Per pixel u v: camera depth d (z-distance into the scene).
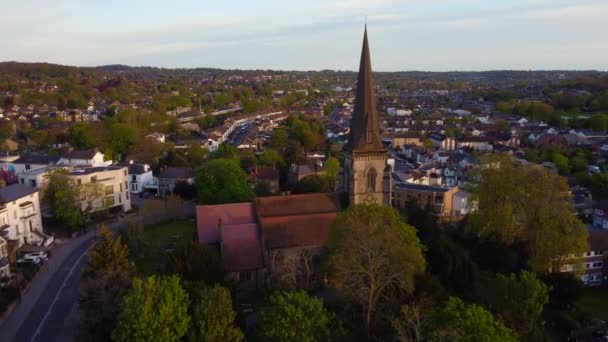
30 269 84.50
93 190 115.94
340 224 65.94
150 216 118.25
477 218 96.50
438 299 62.00
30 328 66.62
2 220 92.38
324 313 51.44
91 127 196.75
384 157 81.12
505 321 57.88
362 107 79.69
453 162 183.12
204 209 85.31
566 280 80.94
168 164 172.88
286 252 77.06
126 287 61.31
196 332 51.41
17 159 154.25
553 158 186.88
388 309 60.44
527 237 91.44
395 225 65.81
